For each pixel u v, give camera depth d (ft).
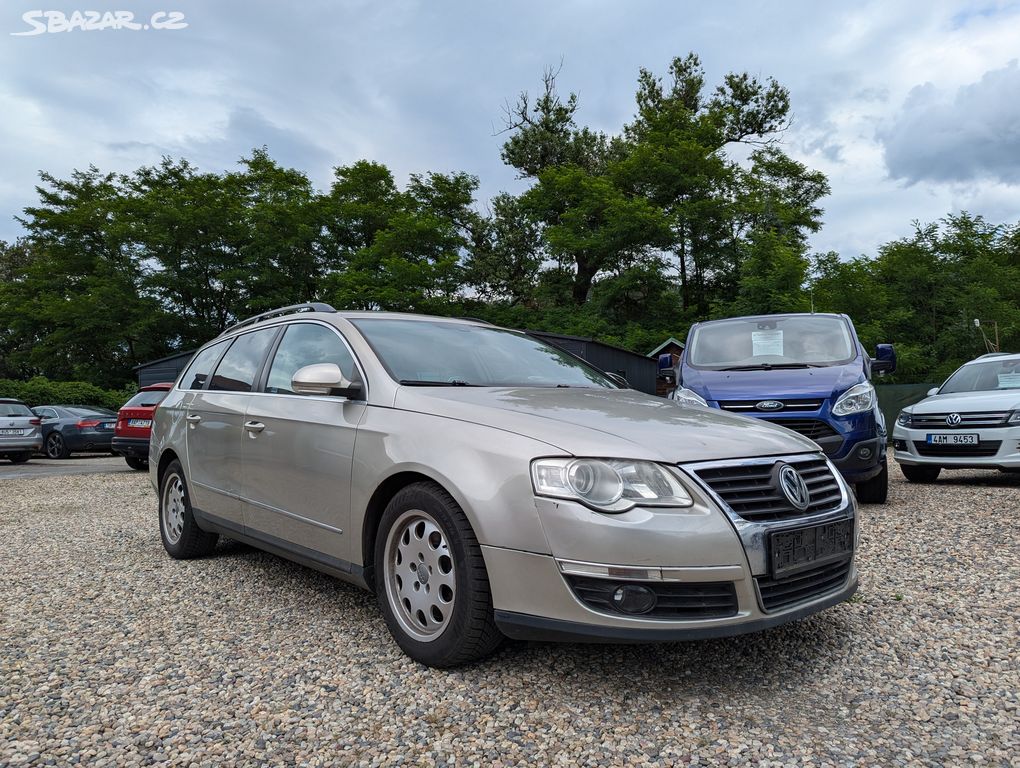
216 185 110.73
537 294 108.58
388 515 9.66
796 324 24.00
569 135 120.37
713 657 9.57
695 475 8.23
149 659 9.75
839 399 19.47
